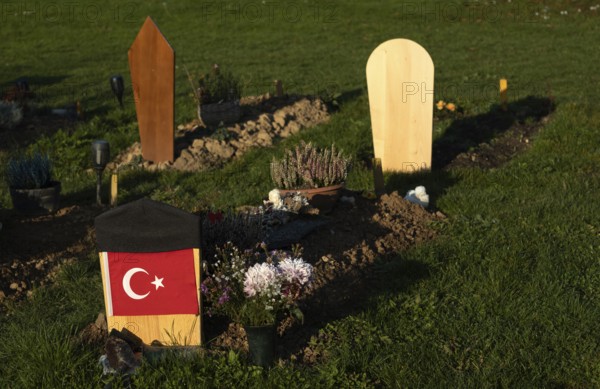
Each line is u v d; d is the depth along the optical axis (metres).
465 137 14.23
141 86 12.57
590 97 17.98
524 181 11.28
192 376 5.59
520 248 8.05
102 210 10.28
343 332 6.29
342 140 13.61
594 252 8.02
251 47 29.72
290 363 5.90
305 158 9.48
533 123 15.27
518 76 22.22
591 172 11.75
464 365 5.86
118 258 5.90
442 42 30.03
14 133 14.71
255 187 11.27
